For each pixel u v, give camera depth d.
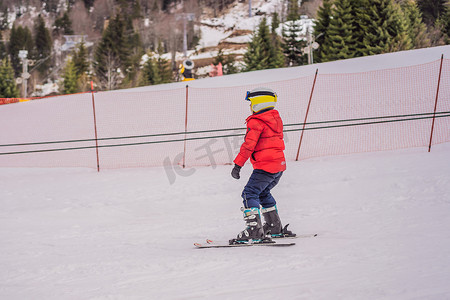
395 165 9.48
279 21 117.69
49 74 115.00
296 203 7.10
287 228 5.50
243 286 3.46
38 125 22.30
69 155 16.12
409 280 3.27
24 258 4.95
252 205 4.91
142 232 6.16
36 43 124.12
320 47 58.00
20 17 169.25
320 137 14.31
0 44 120.12
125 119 20.86
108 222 7.04
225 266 4.09
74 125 21.47
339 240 4.71
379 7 52.31
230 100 20.61
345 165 10.27
